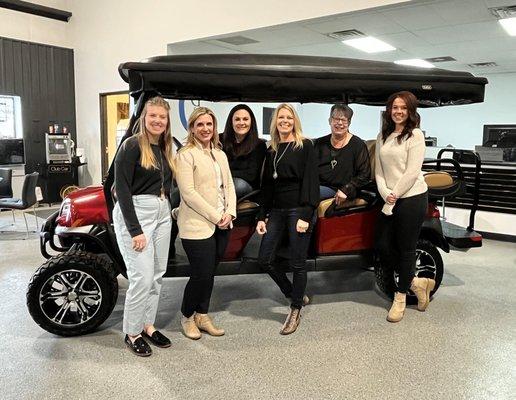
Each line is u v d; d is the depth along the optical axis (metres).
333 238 3.31
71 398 2.19
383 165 3.07
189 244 2.65
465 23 6.15
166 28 7.63
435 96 3.25
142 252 2.51
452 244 3.85
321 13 5.86
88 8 8.77
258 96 3.07
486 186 5.86
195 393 2.24
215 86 2.80
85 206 2.94
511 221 5.73
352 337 2.89
